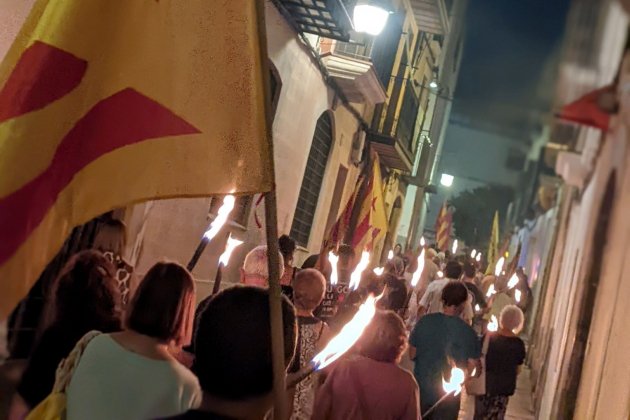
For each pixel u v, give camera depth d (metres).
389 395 3.80
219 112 2.49
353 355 4.00
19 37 2.43
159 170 2.43
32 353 2.88
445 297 6.05
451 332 5.93
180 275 2.48
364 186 16.95
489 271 18.75
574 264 5.65
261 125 2.48
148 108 2.46
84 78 2.40
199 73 2.49
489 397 6.90
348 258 7.74
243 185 2.44
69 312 2.90
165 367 2.36
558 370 6.00
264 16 2.53
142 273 7.79
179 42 2.50
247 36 2.51
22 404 2.83
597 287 4.32
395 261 11.72
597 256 4.00
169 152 2.45
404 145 20.19
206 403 1.85
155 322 2.40
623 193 3.17
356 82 13.42
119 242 4.04
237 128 2.48
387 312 3.99
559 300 7.45
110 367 2.33
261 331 1.90
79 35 2.40
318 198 14.85
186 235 8.80
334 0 10.16
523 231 15.05
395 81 18.91
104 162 2.39
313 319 4.41
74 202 2.35
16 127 2.31
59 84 2.37
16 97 2.35
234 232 10.30
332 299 7.09
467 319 7.79
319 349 4.36
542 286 11.23
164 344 2.43
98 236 4.01
